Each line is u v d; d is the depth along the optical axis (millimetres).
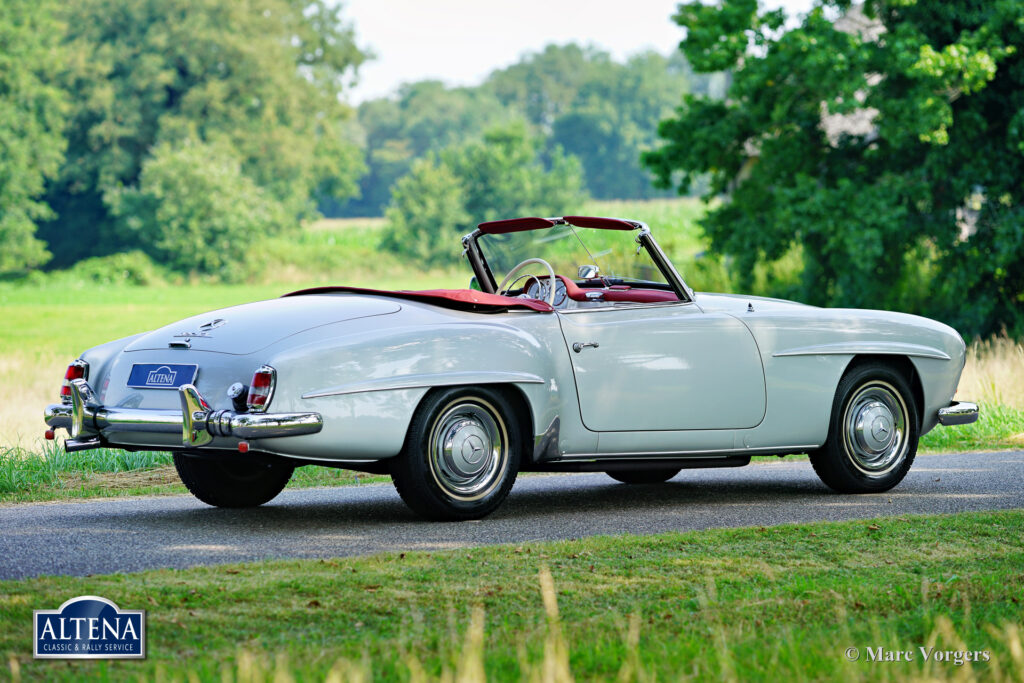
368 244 149750
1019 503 13844
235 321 12602
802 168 45312
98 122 147875
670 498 14945
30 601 8469
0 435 21453
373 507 14062
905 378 15578
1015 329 43188
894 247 43969
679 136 47562
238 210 135125
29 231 131750
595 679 6895
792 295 48281
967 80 38969
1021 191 42812
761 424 14328
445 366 12219
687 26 45594
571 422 13180
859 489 15055
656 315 13969
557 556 10273
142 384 12289
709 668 6848
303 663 6980
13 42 129500
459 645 7289
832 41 40781
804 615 8297
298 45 169000
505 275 15266
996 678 6930
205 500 14078
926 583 9086
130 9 149375
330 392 11570
